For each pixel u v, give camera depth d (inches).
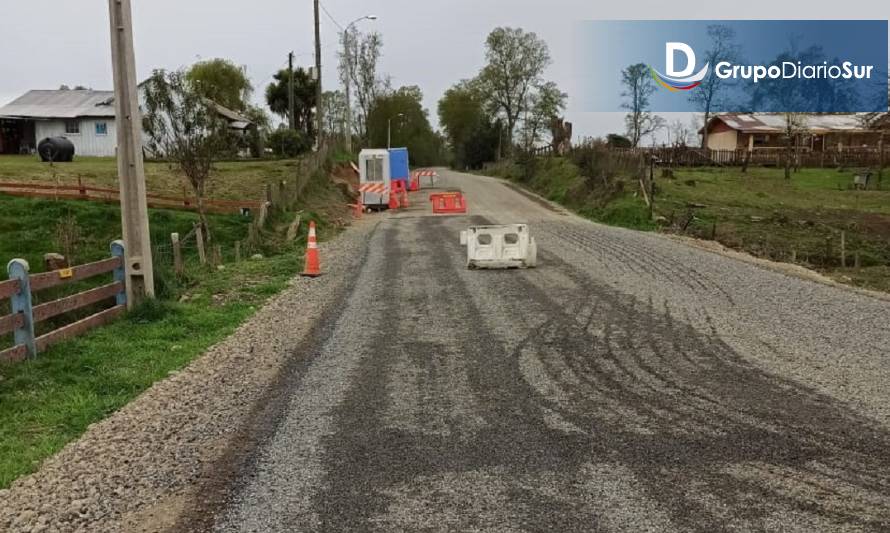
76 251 687.1
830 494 187.2
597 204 1201.4
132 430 250.2
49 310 362.3
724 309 419.5
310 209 1049.5
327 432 239.6
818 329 370.6
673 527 171.0
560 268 581.3
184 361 340.8
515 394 273.1
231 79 2746.1
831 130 2231.8
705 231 912.9
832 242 888.9
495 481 198.7
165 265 567.5
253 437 238.1
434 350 340.2
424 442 228.5
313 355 339.3
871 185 1514.5
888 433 227.8
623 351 330.3
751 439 224.7
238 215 879.1
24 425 261.7
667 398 264.8
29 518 188.9
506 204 1428.4
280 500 191.3
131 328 405.1
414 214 1197.7
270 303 480.4
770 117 2468.0
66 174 1092.5
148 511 189.3
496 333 370.0
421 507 184.7
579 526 172.6
